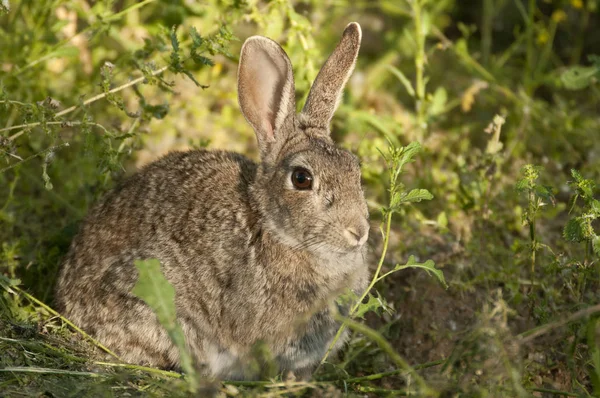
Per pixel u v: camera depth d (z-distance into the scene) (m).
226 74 15.25
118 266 9.74
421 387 7.83
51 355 9.20
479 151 13.24
